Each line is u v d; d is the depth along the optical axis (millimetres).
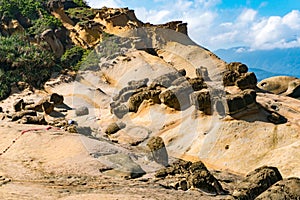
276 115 31234
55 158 19109
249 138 29078
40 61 55750
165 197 14133
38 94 49844
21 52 56688
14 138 22562
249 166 26641
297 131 29203
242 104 30984
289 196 11023
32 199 12812
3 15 65125
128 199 13141
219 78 39875
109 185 15398
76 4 83000
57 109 37656
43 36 62531
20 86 51500
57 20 69000
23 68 54094
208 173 16453
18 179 15977
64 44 66062
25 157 19484
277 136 28953
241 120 30422
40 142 21453
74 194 13844
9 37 61125
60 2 74250
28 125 26875
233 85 40031
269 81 50062
